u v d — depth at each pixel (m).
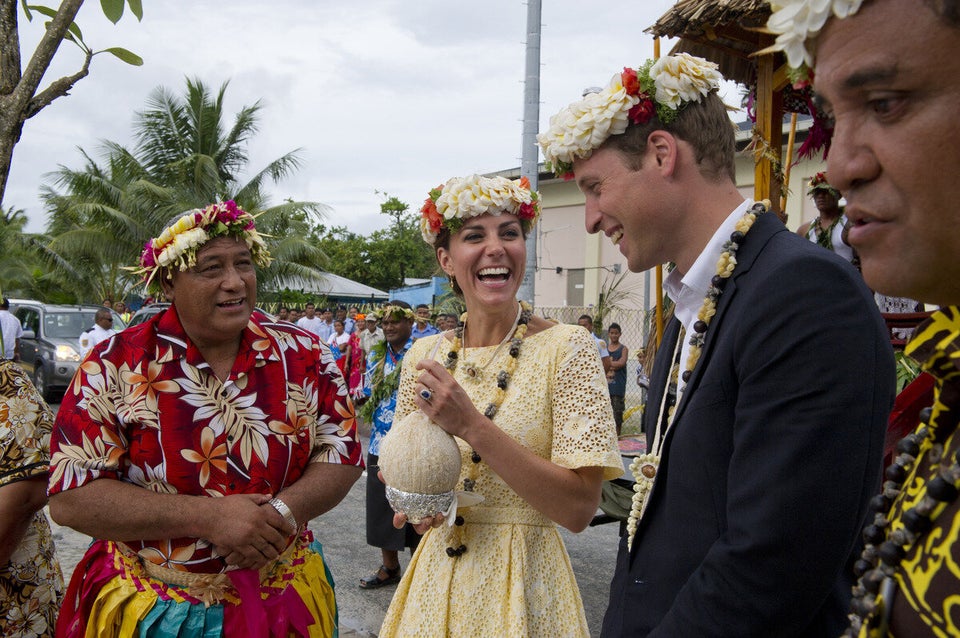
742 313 1.29
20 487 2.11
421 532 1.99
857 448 1.14
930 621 0.74
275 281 23.39
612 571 4.91
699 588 1.21
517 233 2.27
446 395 1.93
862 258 0.81
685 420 1.37
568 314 15.52
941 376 0.81
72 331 13.99
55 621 2.34
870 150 0.76
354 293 28.22
